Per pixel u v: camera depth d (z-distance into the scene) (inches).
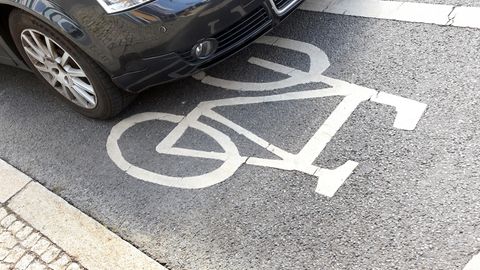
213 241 127.8
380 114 139.6
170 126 159.3
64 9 139.6
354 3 174.4
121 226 138.8
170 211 137.7
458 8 159.5
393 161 128.5
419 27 158.6
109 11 133.9
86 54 148.9
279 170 136.4
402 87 144.1
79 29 140.9
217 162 144.4
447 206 116.5
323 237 120.0
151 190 144.5
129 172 151.5
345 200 124.9
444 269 107.4
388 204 120.9
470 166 121.7
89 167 157.5
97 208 145.4
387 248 113.8
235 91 161.3
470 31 151.8
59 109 180.5
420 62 148.6
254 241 124.5
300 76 158.1
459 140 127.3
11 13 157.1
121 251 132.5
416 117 135.6
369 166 129.4
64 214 145.9
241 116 153.5
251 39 149.9
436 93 139.3
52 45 156.2
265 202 131.0
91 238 137.7
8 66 205.0
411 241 113.3
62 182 155.9
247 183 136.6
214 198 136.4
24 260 136.9
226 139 149.1
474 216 113.2
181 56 141.9
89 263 132.0
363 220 119.9
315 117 145.4
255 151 143.2
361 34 163.0
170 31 135.6
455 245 110.1
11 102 190.5
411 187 122.2
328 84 152.6
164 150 153.3
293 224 124.6
